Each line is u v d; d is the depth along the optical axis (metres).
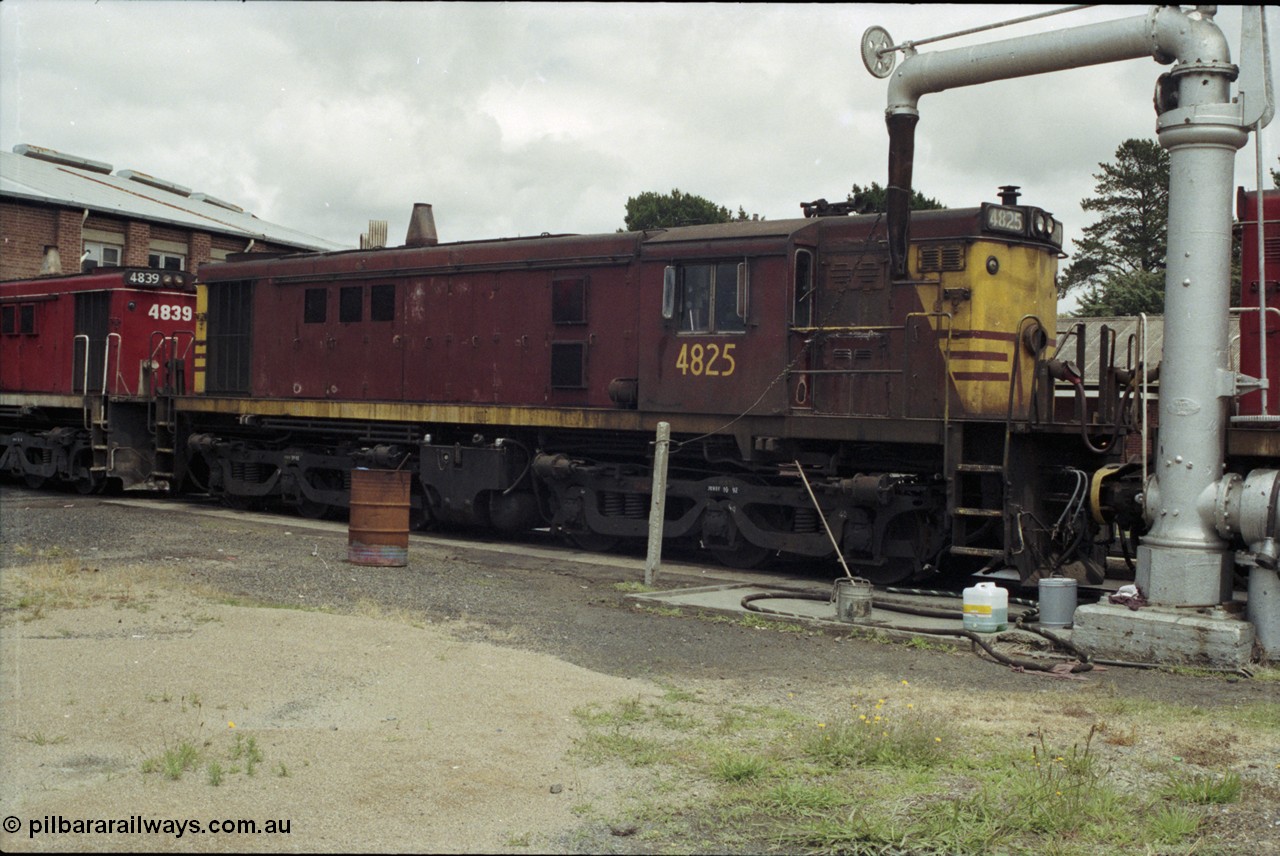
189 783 5.38
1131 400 12.09
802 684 7.80
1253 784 5.80
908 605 10.48
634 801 5.42
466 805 5.23
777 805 5.42
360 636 8.39
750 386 13.39
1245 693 7.76
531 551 15.26
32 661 7.40
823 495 13.00
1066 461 12.07
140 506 19.64
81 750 5.81
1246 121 8.77
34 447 23.30
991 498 11.77
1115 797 5.52
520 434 16.22
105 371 21.23
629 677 7.94
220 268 19.98
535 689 7.21
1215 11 8.94
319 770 5.57
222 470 19.95
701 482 14.03
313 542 14.60
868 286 12.95
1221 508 8.78
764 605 10.70
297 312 18.67
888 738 6.24
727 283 13.70
